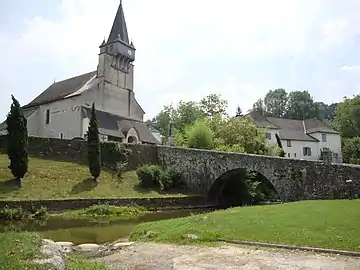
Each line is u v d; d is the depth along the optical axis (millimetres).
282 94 89750
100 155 30688
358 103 66062
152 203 26391
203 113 62375
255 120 56094
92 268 8305
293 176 25203
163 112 73500
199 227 13445
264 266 8820
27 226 18281
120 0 52156
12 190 23859
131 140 44375
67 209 22938
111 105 47375
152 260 9969
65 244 13344
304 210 15609
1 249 7809
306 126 58750
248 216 15016
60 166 29562
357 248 10070
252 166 27859
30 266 6695
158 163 34094
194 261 9523
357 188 22281
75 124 42469
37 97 52125
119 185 29094
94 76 48719
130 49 50906
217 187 32062
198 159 31625
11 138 25344
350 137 65312
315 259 9344
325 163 23844
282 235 11664
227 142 42375
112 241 14430
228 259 9578
